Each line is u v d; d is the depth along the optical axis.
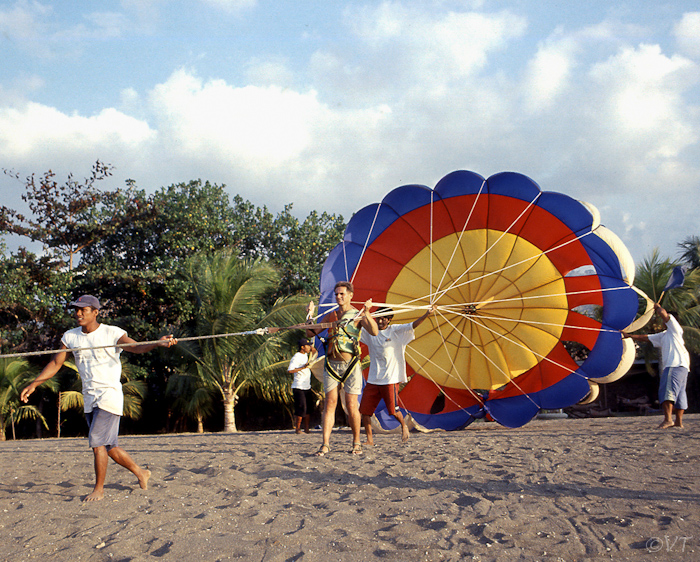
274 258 27.27
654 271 20.62
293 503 4.07
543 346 11.81
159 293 23.84
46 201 23.00
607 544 3.01
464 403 12.20
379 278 12.02
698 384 23.05
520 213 10.91
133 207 24.36
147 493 4.51
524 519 3.48
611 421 11.62
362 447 7.51
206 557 2.94
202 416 21.06
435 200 11.30
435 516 3.62
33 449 9.50
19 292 20.55
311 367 11.20
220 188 27.41
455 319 12.07
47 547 3.18
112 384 4.58
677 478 4.59
